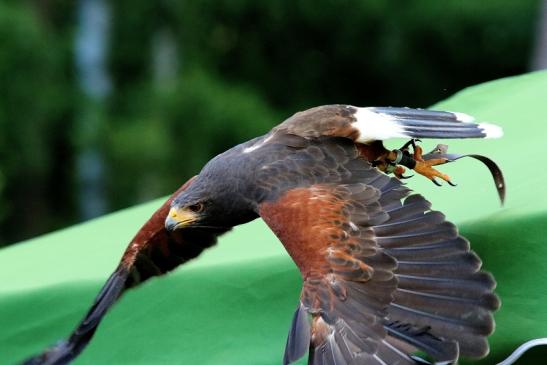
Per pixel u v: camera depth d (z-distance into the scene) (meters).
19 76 38.78
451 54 42.56
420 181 11.61
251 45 44.22
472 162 11.70
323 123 10.07
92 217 40.00
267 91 44.28
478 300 8.63
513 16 41.34
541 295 9.70
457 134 10.14
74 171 39.78
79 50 41.81
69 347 10.23
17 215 39.47
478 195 10.90
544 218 9.80
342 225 9.04
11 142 38.69
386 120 10.18
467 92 13.38
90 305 10.95
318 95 44.47
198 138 40.56
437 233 8.89
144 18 43.22
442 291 8.71
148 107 41.16
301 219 9.16
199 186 10.20
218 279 10.63
